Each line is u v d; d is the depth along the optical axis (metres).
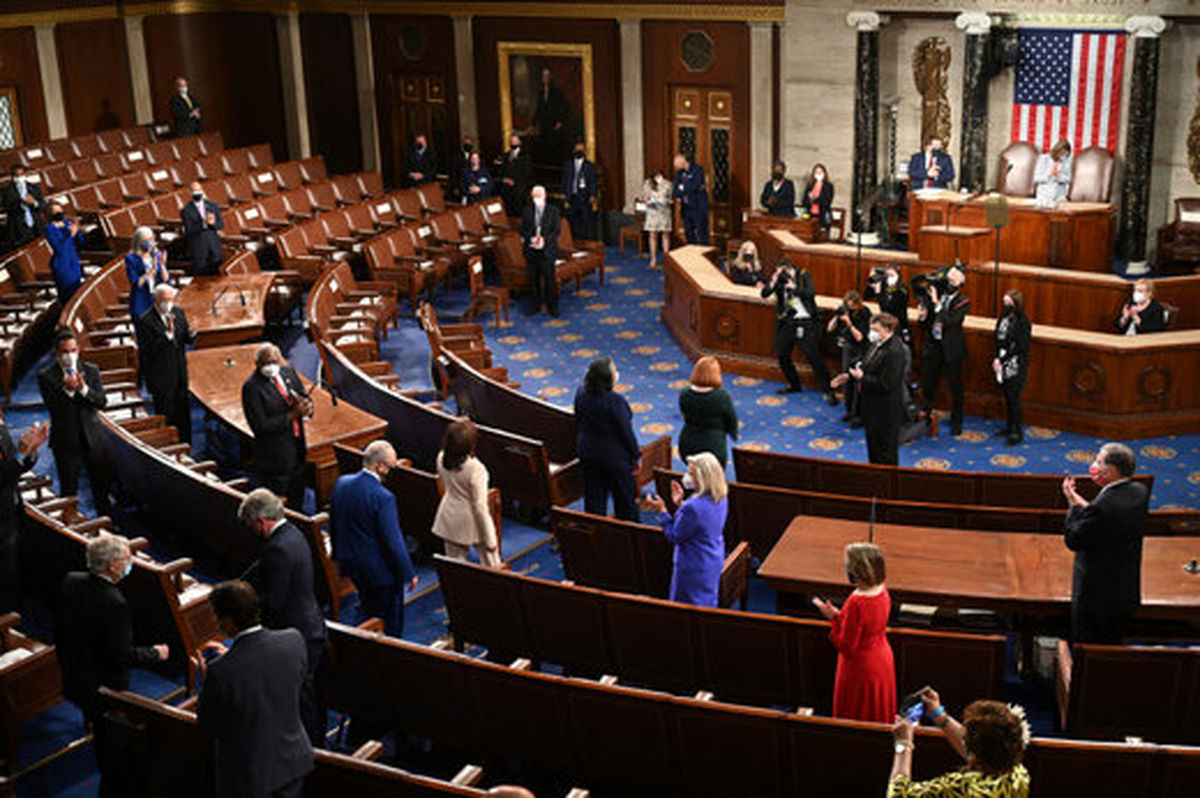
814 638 6.91
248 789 5.48
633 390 14.52
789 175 20.03
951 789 4.59
